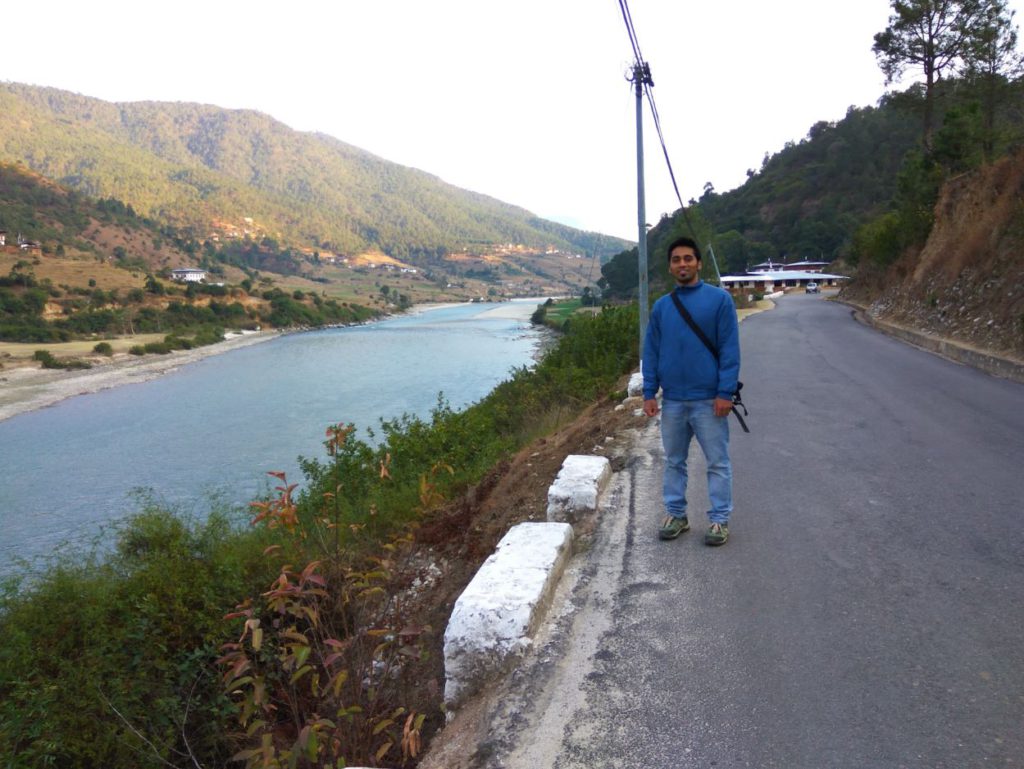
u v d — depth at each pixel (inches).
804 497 206.1
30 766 173.3
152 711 179.6
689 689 109.9
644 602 140.5
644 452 265.9
